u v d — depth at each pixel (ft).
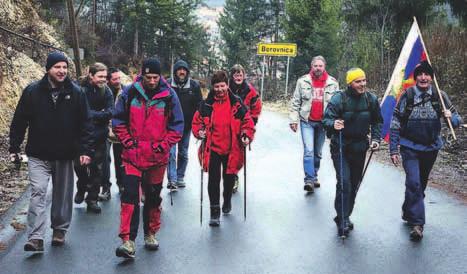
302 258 19.03
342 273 17.67
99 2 160.97
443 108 22.11
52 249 19.63
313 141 29.53
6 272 17.38
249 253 19.49
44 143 19.22
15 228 21.84
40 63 65.77
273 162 37.65
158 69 18.84
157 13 157.89
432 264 18.51
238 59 184.44
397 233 21.91
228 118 23.15
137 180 18.85
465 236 21.53
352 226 22.41
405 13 78.95
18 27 62.49
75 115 19.72
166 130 19.44
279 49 86.38
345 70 99.35
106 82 25.32
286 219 23.81
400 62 30.60
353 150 21.83
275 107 93.20
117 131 19.16
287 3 114.73
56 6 102.99
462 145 39.75
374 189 29.60
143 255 19.16
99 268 17.87
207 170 23.04
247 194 28.48
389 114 31.22
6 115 44.75
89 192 24.63
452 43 60.54
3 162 32.55
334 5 107.04
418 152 22.12
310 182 29.01
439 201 26.78
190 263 18.43
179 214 24.45
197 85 29.66
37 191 19.13
